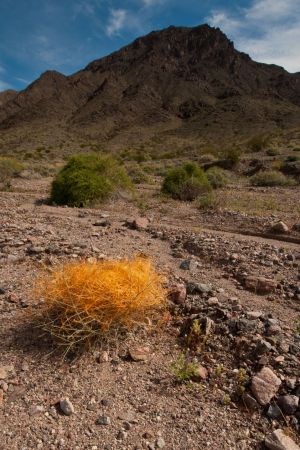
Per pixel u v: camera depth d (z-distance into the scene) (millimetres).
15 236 6598
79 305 3318
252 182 21391
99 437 2525
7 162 21562
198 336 3479
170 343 3525
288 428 2625
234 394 2906
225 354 3318
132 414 2719
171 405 2816
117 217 9180
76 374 3070
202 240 6730
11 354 3279
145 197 13445
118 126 169625
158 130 157625
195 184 13562
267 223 8391
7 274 4898
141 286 3525
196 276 5148
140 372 3139
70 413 2688
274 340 3375
